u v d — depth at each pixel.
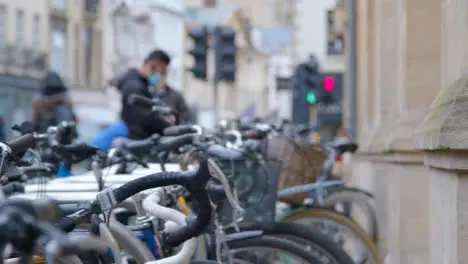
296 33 65.00
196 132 6.73
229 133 7.91
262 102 104.50
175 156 7.40
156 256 4.65
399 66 9.70
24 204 2.48
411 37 9.20
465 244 5.30
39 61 54.06
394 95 10.99
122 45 64.75
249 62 100.00
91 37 60.91
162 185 3.81
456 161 5.24
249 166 6.38
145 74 11.30
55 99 13.57
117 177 5.96
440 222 5.90
